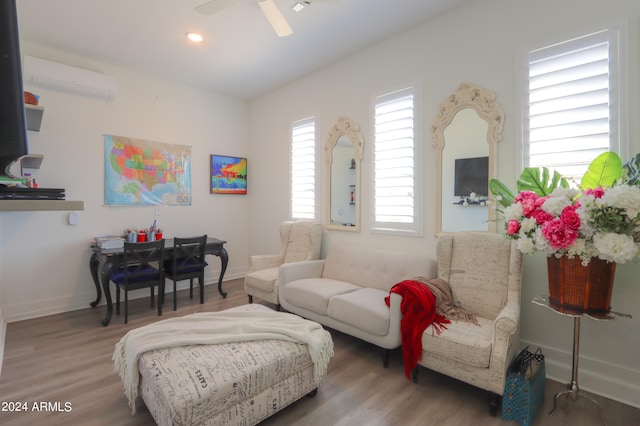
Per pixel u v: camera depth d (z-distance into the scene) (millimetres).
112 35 3139
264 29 3043
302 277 3359
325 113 3906
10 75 789
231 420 1562
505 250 2350
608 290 1739
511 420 1806
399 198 3170
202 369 1587
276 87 4566
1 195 1026
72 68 3422
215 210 4801
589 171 1888
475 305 2395
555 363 2279
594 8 2123
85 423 1771
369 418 1839
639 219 1546
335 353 2645
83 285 3686
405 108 3072
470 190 2672
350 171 3615
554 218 1742
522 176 2119
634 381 1993
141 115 4055
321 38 3223
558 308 1818
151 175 4152
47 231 3457
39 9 2703
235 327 2014
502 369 1802
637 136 1982
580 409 1936
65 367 2359
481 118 2607
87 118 3662
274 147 4703
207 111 4676
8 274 3236
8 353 2568
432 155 2920
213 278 4801
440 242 2619
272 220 4762
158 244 3393
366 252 3188
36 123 2996
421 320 2164
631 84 1997
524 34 2406
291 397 1840
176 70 3988
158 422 1521
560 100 2256
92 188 3713
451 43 2793
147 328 2020
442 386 2168
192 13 2775
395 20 2922
